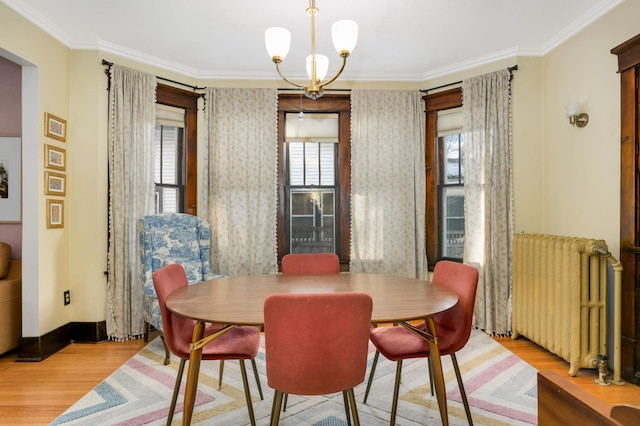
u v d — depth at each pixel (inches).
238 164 149.5
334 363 52.7
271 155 150.9
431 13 108.7
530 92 134.0
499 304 131.3
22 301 110.9
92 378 98.0
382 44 128.6
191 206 150.8
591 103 109.9
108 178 129.8
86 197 126.6
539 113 134.3
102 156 128.4
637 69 93.0
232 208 148.6
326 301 51.0
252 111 150.5
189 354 66.9
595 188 108.3
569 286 98.3
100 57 127.5
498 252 132.6
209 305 63.1
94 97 126.9
